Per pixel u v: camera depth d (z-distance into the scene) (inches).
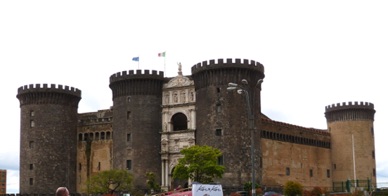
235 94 4530.0
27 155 5118.1
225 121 4515.3
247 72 4598.9
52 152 5098.4
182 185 4697.3
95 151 5251.0
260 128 4751.5
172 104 4864.7
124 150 4867.1
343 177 5669.3
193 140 4692.4
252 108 4601.4
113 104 5049.2
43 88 5142.7
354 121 5708.7
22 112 5246.1
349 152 5674.2
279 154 4995.1
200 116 4650.6
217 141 4512.8
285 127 5142.7
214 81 4589.1
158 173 4808.1
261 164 4709.6
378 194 4291.3
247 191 4065.0
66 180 5137.8
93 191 4522.6
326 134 5743.1
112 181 4559.5
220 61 4569.4
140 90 4896.7
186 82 4867.1
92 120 5315.0
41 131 5123.0
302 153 5324.8
